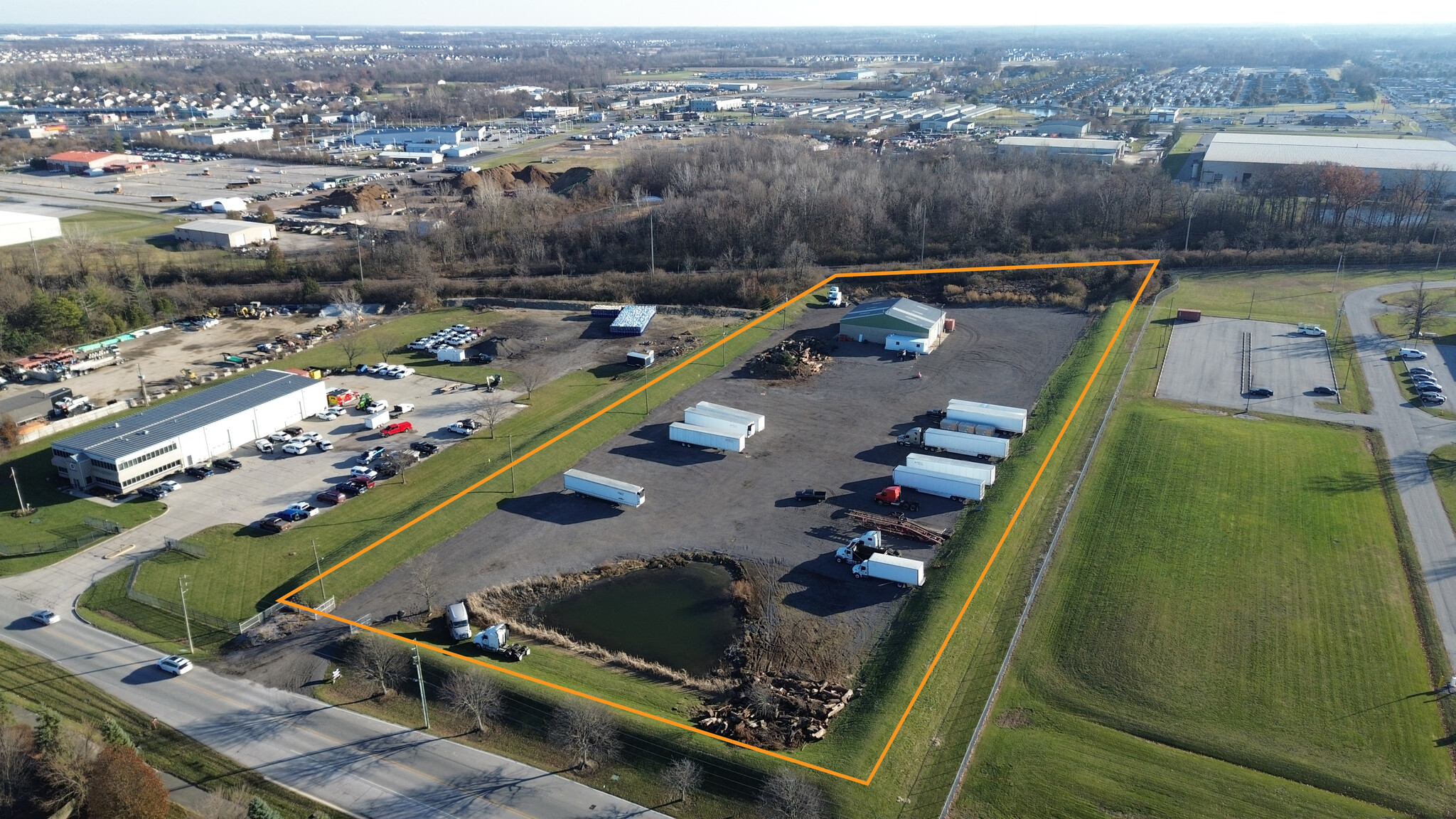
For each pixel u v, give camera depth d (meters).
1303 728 50.84
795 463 84.25
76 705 53.53
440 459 87.19
